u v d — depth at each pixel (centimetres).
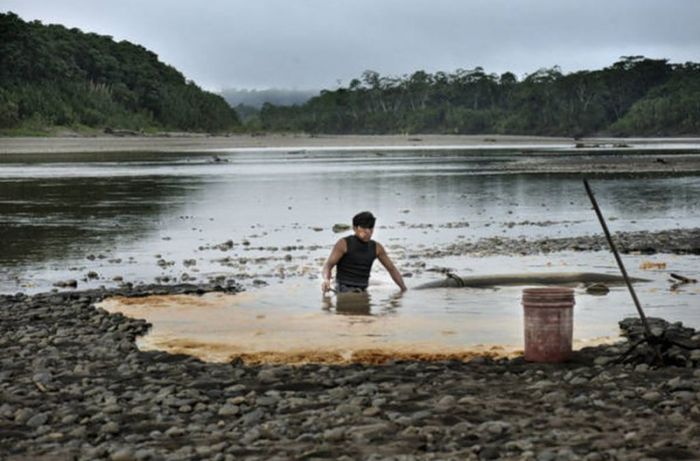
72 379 846
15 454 640
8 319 1132
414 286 1347
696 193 3125
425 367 869
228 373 856
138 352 950
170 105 18962
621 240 1878
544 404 725
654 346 855
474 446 619
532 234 2048
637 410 697
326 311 1162
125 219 2438
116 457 621
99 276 1512
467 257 1678
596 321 1088
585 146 9862
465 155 7275
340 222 2350
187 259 1697
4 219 2439
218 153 8238
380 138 15812
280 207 2778
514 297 1255
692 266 1524
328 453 620
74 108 15462
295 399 759
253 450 632
